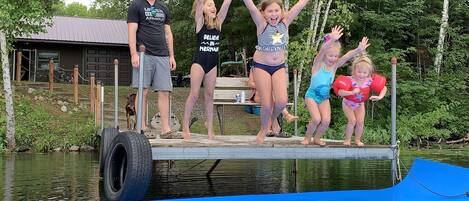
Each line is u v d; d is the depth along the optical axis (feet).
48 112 51.16
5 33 40.16
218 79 27.53
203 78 18.01
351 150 17.37
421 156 37.63
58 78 79.56
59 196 19.26
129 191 14.57
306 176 26.08
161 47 19.06
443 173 19.29
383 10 61.82
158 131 21.22
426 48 64.54
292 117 19.45
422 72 65.57
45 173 26.07
